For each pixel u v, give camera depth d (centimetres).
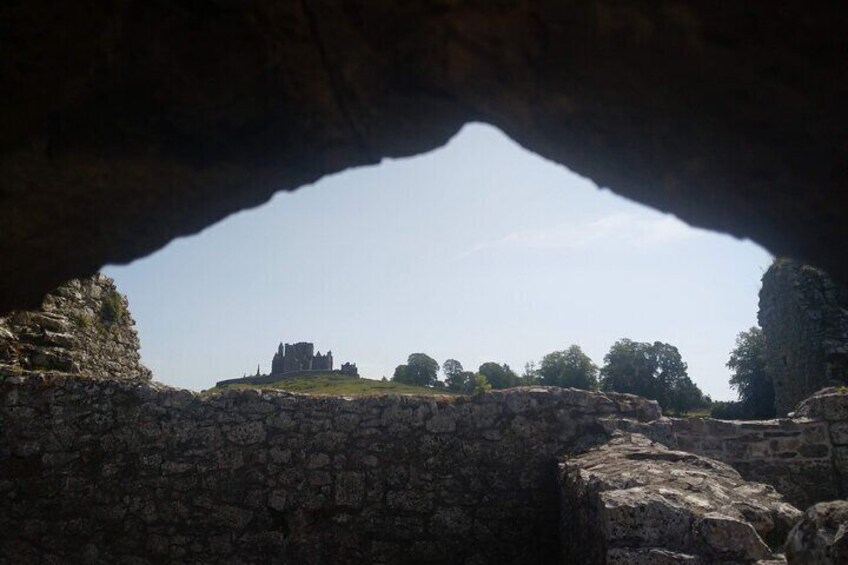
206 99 186
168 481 838
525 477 813
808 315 1145
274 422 849
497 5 150
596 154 190
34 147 192
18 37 165
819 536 284
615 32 149
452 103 187
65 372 942
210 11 166
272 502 829
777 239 196
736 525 423
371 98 185
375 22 161
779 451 798
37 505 834
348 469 834
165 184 210
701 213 197
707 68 150
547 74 166
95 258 242
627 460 615
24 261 235
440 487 821
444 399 850
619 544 439
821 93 146
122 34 170
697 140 169
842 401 808
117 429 852
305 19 164
